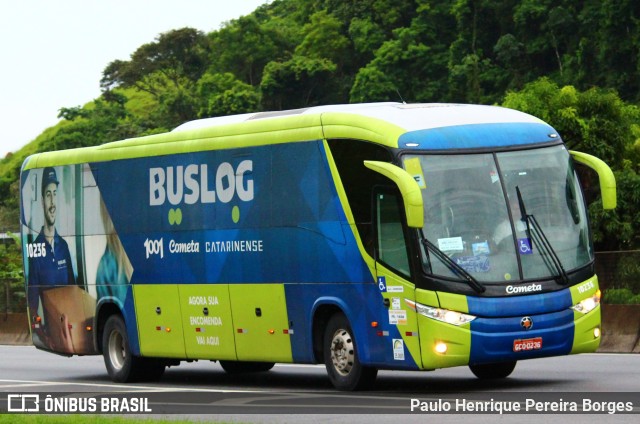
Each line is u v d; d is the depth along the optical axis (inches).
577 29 5895.7
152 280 1175.0
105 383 1221.7
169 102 7701.8
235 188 1067.9
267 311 1035.9
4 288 2166.6
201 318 1115.9
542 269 895.7
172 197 1146.7
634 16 5191.9
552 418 718.5
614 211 2111.2
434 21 6953.7
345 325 963.3
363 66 7573.8
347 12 7805.1
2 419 780.0
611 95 2413.9
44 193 1334.9
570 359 1230.3
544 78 2509.8
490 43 6525.6
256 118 1071.6
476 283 874.1
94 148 1262.3
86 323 1274.6
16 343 2087.8
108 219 1235.2
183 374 1318.9
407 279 889.5
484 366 1048.8
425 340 876.6
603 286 1391.5
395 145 897.5
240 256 1062.4
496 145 916.0
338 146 956.0
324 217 969.5
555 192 921.5
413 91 6594.5
